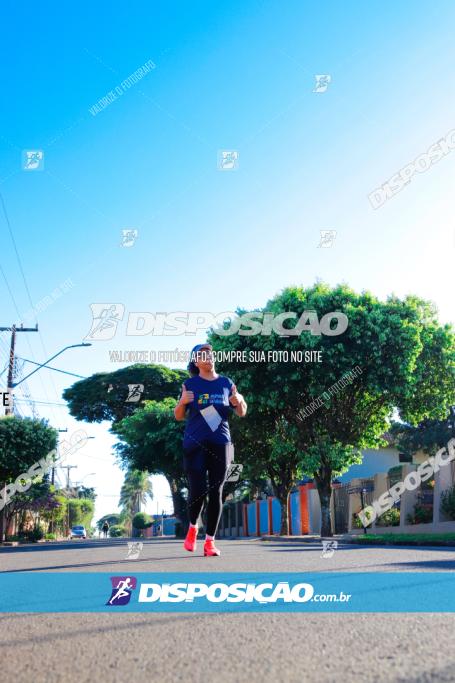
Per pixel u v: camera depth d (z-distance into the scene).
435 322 24.02
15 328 28.22
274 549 11.09
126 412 45.19
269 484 45.38
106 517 135.12
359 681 2.06
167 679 2.16
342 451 22.94
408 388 21.77
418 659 2.32
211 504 7.56
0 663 2.43
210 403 7.07
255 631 2.93
